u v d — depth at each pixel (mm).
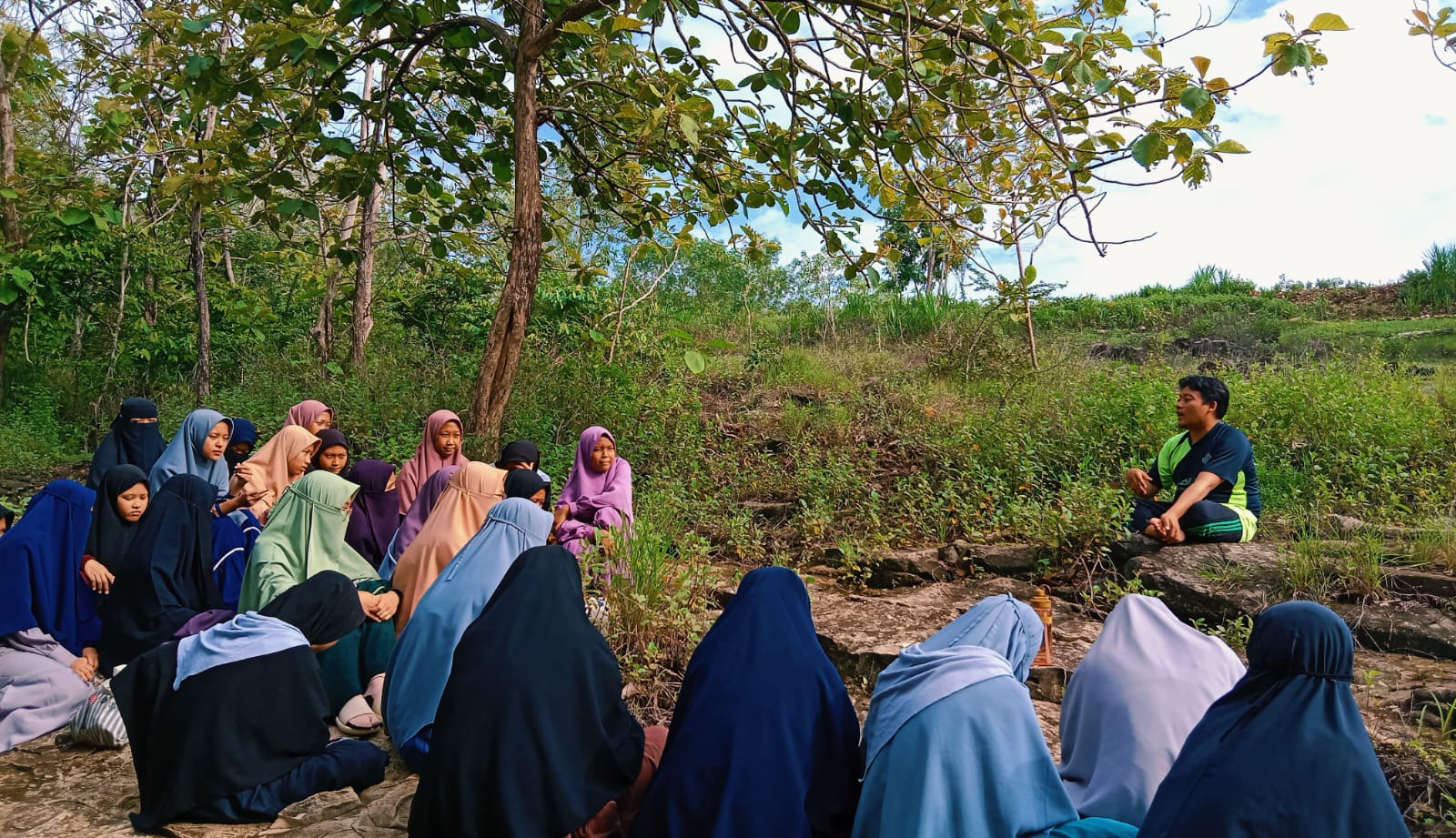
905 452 7348
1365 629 4227
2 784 3641
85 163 9289
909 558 5543
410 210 7551
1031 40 4562
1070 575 5230
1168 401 6715
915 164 5512
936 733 2555
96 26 9023
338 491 4492
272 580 4312
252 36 5316
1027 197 5684
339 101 6426
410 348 10000
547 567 3133
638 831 2691
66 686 4133
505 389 6453
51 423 10008
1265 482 6039
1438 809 3086
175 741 3205
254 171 6359
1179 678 2865
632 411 7938
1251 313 14445
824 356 10750
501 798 2723
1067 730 3088
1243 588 4613
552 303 9602
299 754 3385
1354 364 8508
